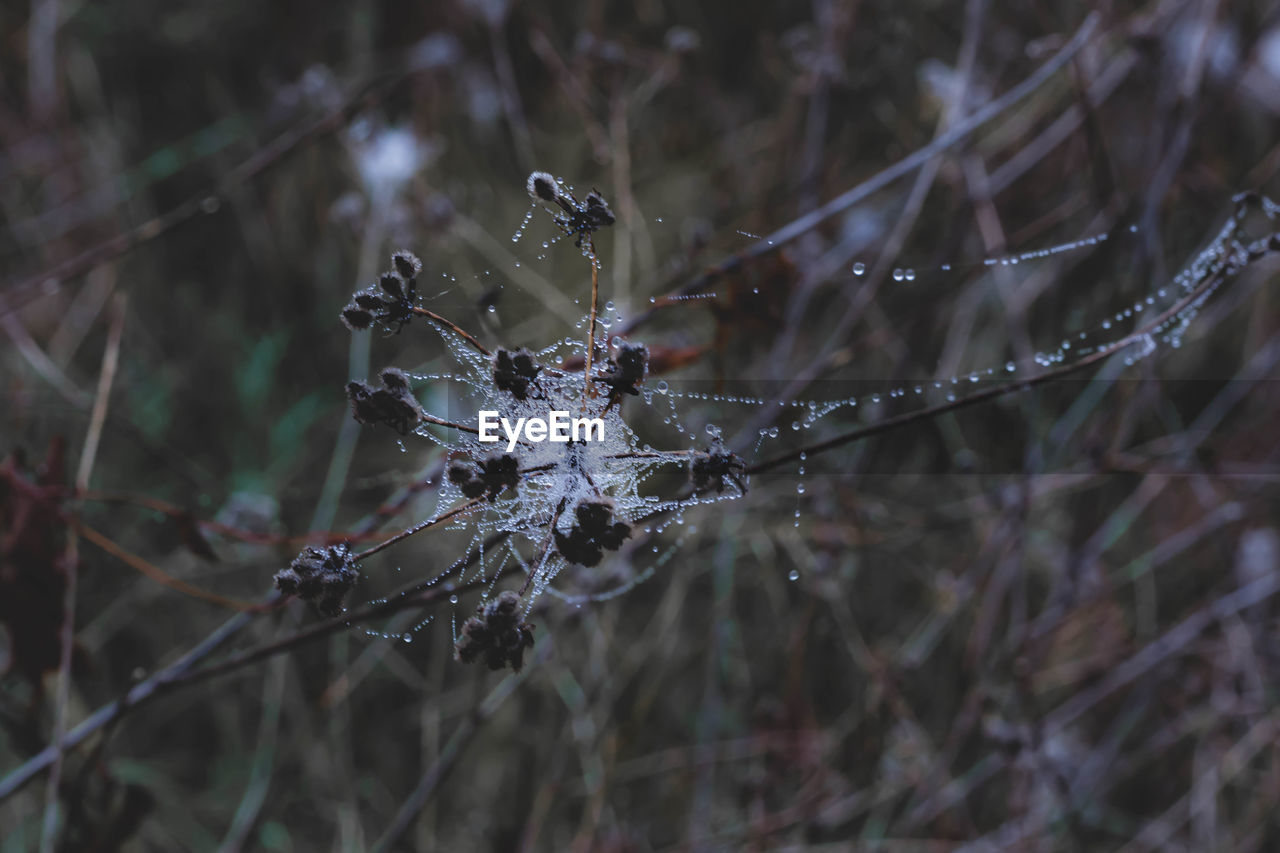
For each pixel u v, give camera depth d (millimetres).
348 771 771
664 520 591
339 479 716
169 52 1110
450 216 775
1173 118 828
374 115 837
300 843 808
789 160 911
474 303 557
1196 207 875
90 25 1107
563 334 759
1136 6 890
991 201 901
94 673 619
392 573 794
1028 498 774
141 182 1031
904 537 833
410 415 480
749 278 614
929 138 894
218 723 858
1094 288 818
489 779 834
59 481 609
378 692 843
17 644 609
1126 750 871
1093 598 841
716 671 789
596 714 731
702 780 759
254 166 766
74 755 661
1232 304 886
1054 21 917
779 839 759
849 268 864
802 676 828
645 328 750
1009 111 934
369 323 481
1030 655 815
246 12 1115
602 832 742
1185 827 824
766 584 842
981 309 910
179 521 604
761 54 1036
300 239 997
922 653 780
